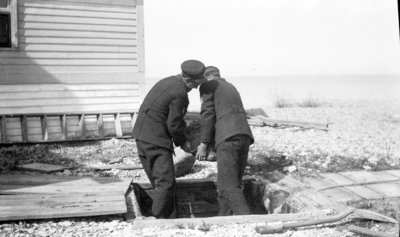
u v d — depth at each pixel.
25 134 10.21
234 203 5.63
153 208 5.83
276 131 14.48
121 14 11.48
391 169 8.43
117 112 11.21
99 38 11.30
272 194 6.35
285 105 26.09
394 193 6.56
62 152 9.37
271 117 19.08
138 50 11.69
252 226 4.90
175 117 5.78
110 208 5.28
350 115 21.77
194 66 5.79
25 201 5.56
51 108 10.87
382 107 27.33
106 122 11.48
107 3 11.31
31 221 5.09
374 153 10.91
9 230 4.80
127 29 11.57
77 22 11.05
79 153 9.32
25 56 10.58
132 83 11.70
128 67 11.64
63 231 4.80
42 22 10.71
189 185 6.78
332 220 4.99
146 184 6.70
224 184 5.75
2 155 8.82
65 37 10.96
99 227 4.94
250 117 16.83
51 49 10.83
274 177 7.07
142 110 5.96
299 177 7.38
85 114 10.88
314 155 9.62
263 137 12.89
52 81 10.86
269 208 6.34
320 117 20.14
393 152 11.30
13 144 9.94
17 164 8.09
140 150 5.97
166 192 5.82
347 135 14.66
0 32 10.47
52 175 7.17
